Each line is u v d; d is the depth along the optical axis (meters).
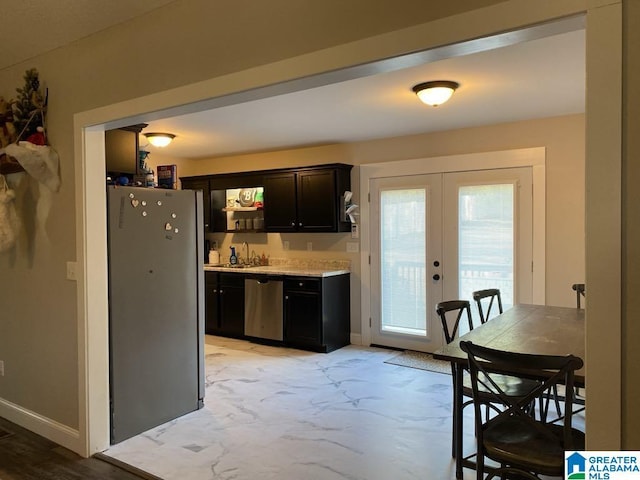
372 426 3.30
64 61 2.96
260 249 6.41
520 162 4.56
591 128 1.43
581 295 4.29
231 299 5.89
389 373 4.49
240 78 2.17
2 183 3.20
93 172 2.91
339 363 4.81
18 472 2.73
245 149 6.07
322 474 2.66
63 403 3.07
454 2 1.64
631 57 1.38
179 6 2.40
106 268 3.00
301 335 5.32
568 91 3.58
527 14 1.51
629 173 1.39
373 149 5.45
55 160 3.00
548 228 4.46
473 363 2.10
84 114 2.83
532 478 1.99
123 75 2.65
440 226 5.04
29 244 3.27
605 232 1.42
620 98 1.39
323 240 5.85
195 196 3.61
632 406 1.41
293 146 5.86
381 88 3.46
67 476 2.69
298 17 2.00
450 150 4.95
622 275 1.41
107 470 2.74
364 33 1.83
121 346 3.10
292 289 5.37
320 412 3.55
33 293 3.25
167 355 3.39
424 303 5.17
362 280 5.56
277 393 3.96
